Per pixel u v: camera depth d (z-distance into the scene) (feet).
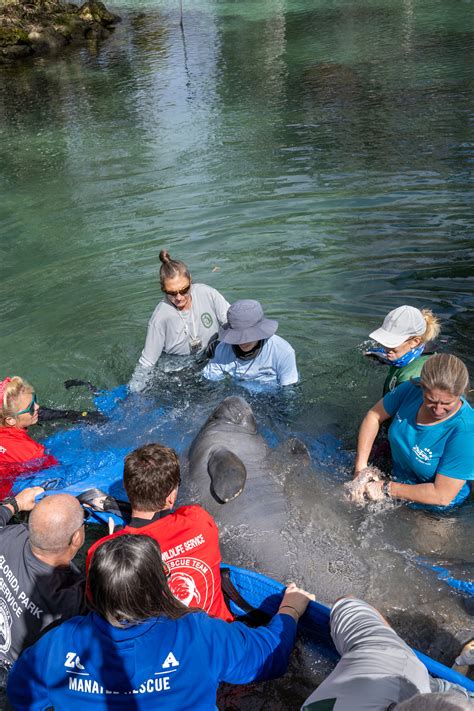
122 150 42.96
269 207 31.50
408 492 13.26
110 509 14.08
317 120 45.85
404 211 29.76
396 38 72.90
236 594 11.62
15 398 16.10
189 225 30.22
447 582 11.98
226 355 18.29
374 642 8.41
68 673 8.71
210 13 100.68
